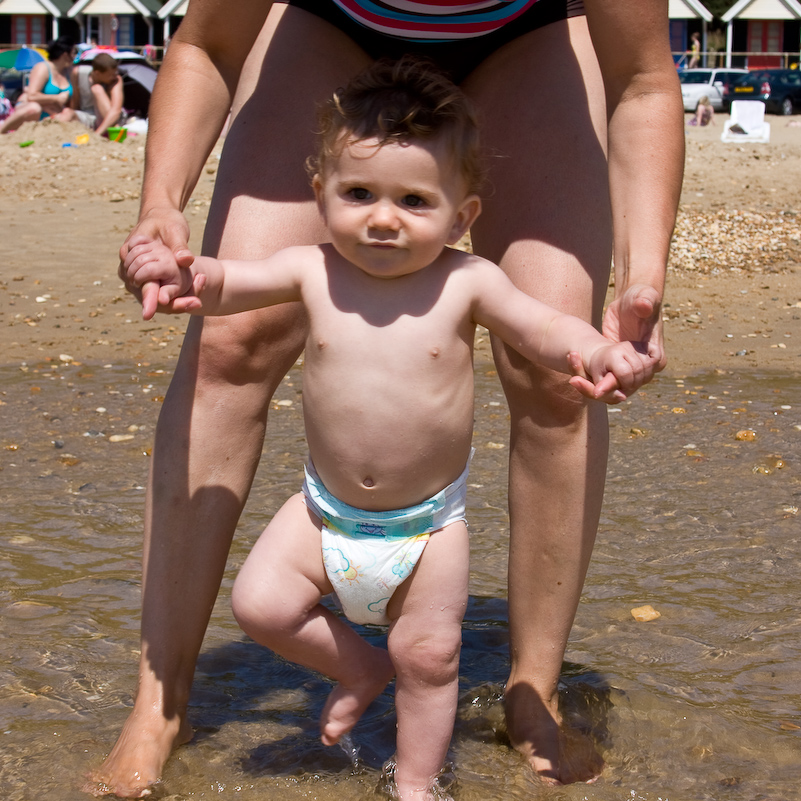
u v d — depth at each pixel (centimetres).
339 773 249
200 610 258
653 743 263
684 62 4259
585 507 256
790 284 933
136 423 554
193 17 254
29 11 4669
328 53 273
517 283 254
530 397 251
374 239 222
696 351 729
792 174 1442
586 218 255
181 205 248
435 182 221
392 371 230
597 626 330
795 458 501
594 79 266
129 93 1817
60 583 356
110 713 273
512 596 266
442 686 235
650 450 515
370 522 234
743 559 383
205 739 263
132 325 776
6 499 439
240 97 275
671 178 234
